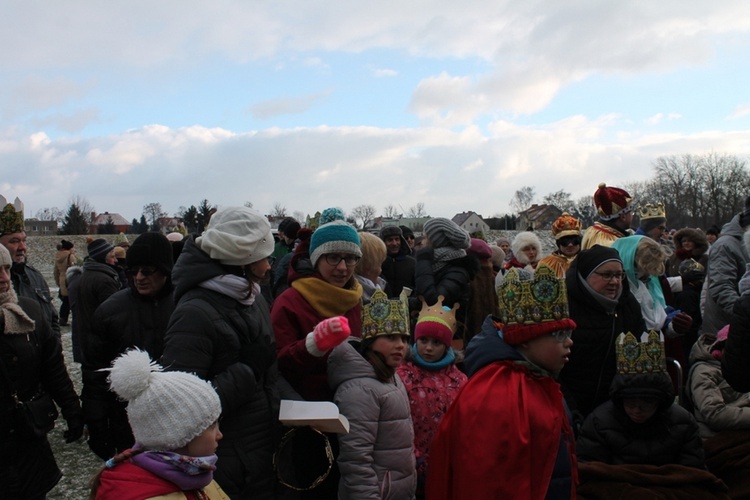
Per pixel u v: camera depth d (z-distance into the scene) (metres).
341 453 2.89
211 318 2.57
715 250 5.19
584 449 3.42
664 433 3.36
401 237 6.61
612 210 5.50
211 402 2.01
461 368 4.91
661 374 3.26
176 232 7.39
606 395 3.67
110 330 3.43
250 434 2.62
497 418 2.50
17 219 4.54
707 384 3.88
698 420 3.92
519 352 2.71
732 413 3.72
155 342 3.45
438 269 4.95
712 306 5.22
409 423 3.03
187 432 1.94
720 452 3.70
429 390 3.27
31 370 3.22
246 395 2.55
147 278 3.43
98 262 5.66
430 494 2.71
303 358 2.94
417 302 4.87
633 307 3.85
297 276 3.43
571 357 3.69
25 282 4.61
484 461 2.48
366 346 3.04
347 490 2.84
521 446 2.46
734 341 3.24
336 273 3.33
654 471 3.25
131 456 1.95
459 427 2.59
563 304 2.64
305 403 2.79
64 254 12.17
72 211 64.50
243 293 2.68
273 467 2.70
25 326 3.19
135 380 1.94
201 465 1.95
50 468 3.28
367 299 4.04
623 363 3.32
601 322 3.64
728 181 68.38
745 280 3.61
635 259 4.41
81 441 5.65
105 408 3.45
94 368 3.45
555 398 2.67
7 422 3.09
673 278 5.79
